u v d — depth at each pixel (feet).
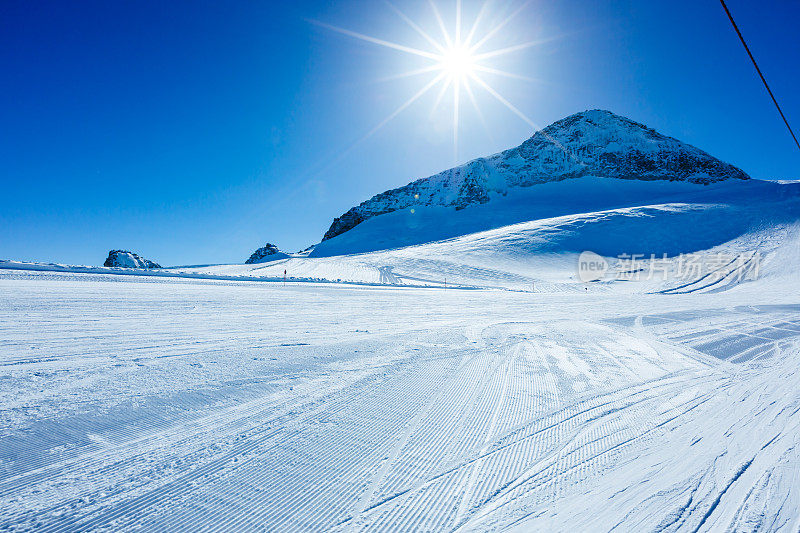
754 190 263.49
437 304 55.31
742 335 32.89
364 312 42.80
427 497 8.79
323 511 8.25
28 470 9.21
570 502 8.64
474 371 19.70
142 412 12.98
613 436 12.16
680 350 26.17
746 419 13.58
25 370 16.87
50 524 7.45
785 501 8.67
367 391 15.96
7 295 40.57
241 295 54.85
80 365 17.93
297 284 85.30
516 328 34.63
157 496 8.54
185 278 79.15
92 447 10.50
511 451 11.09
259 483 9.19
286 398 14.83
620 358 23.45
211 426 12.14
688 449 11.27
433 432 12.26
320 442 11.34
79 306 36.32
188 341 24.11
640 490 9.12
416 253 182.50
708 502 8.64
